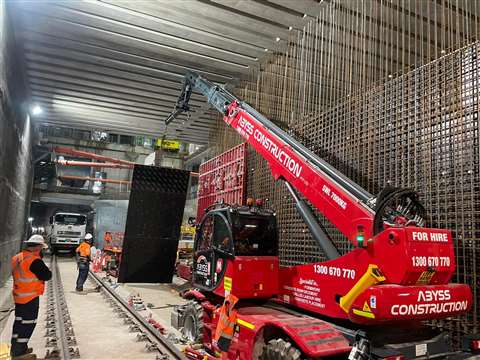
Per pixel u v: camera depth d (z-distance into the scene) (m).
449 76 5.04
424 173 5.16
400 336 4.09
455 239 4.71
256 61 10.66
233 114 6.83
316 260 6.84
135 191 10.55
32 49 10.44
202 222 6.16
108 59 10.90
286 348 3.90
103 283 12.25
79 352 5.76
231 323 4.63
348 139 6.55
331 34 8.07
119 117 16.03
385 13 7.73
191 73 8.65
